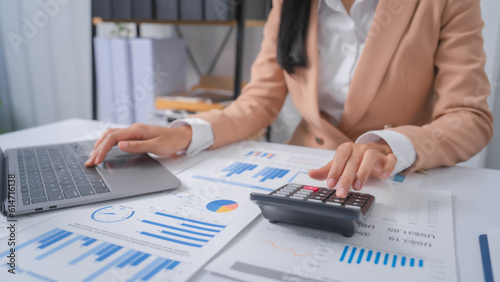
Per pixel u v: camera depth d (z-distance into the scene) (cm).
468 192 52
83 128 86
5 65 198
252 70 96
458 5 72
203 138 69
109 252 36
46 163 59
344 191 43
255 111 85
